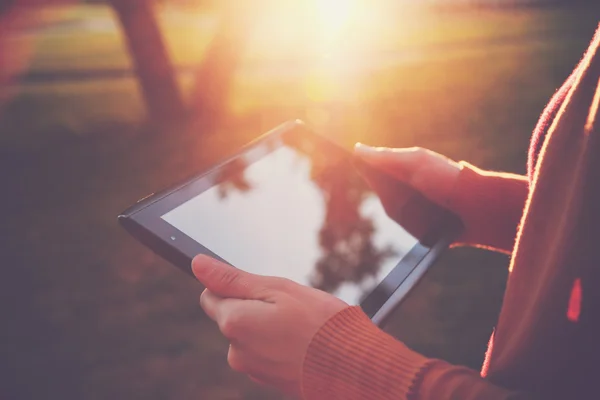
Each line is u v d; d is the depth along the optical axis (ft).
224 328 3.01
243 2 32.32
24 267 17.26
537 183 2.76
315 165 4.79
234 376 11.99
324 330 2.83
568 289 2.43
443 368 2.66
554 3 86.58
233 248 3.80
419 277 4.25
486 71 43.55
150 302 14.96
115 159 27.78
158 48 33.47
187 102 36.29
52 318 14.56
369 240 4.32
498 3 90.99
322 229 4.32
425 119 32.24
